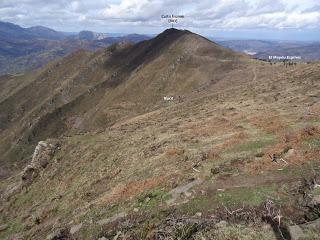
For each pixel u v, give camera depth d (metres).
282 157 24.95
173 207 21.94
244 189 21.38
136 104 164.12
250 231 16.53
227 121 44.44
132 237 20.20
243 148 29.95
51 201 42.84
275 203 18.72
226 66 151.75
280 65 115.19
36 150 66.12
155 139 46.38
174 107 82.38
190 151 34.31
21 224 40.94
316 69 67.94
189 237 17.61
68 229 27.23
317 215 16.70
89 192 36.78
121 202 27.27
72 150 61.47
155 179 28.92
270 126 35.25
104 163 46.78
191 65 171.38
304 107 42.62
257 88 70.12
